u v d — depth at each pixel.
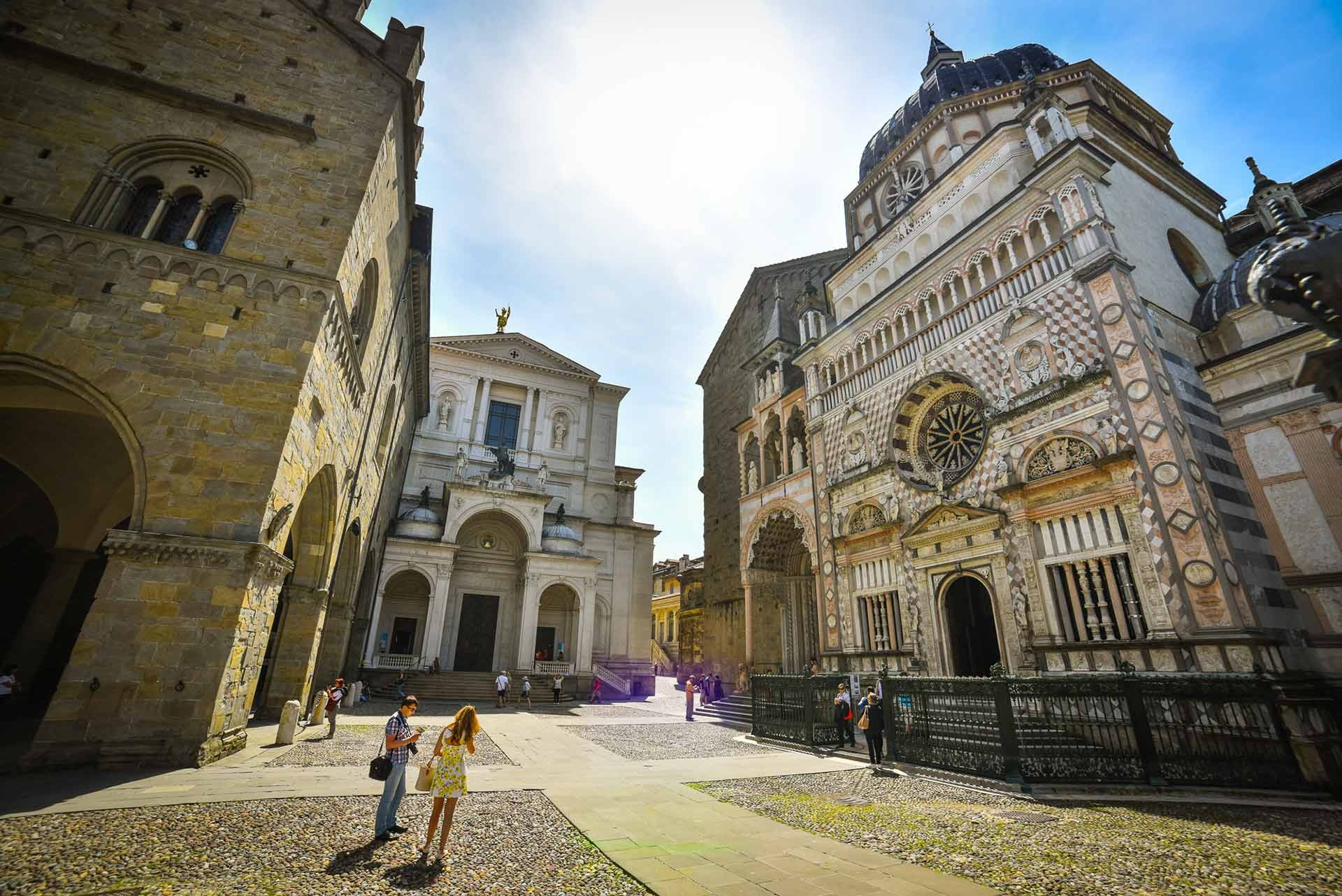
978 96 26.73
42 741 10.59
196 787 9.95
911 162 29.05
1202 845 8.39
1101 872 7.30
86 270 13.02
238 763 12.18
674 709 34.12
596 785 12.26
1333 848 8.13
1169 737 12.68
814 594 33.00
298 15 17.31
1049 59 28.23
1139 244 19.12
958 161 24.09
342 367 17.36
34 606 19.55
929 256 23.42
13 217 12.73
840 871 7.24
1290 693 11.77
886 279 27.30
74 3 14.81
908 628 22.06
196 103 15.05
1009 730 12.52
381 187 17.72
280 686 18.53
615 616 47.44
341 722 21.52
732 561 38.78
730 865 7.39
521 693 37.06
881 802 11.25
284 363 13.84
